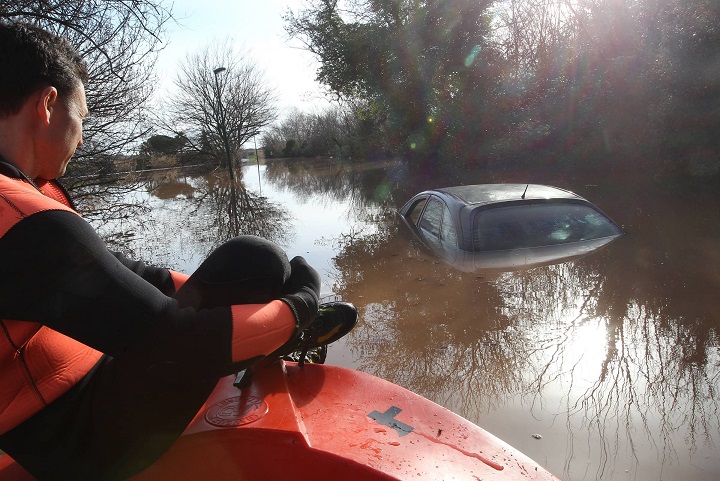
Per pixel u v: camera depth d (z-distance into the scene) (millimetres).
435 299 3535
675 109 9781
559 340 2820
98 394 1237
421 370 2668
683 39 9945
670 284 3412
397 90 16656
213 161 28141
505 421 2197
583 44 12781
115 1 5344
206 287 1398
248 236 1491
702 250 4055
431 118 16172
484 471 1343
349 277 4312
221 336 1145
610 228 4562
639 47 10953
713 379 2355
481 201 4703
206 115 26703
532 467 1381
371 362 2814
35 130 1194
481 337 2939
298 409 1523
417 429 1475
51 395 1178
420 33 16391
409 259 4641
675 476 1815
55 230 1003
